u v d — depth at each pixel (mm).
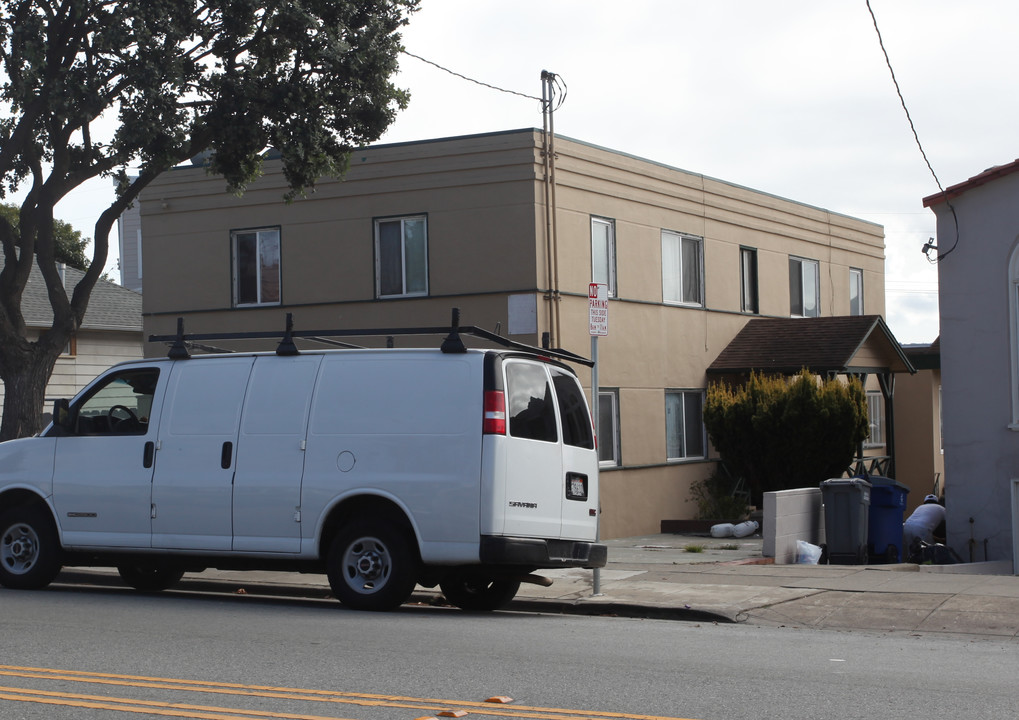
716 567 13719
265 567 10805
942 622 9906
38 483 11539
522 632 9156
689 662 7824
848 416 20141
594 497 11195
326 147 16172
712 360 23266
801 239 26531
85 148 15469
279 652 8023
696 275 23016
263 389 10797
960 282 15883
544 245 18750
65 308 15141
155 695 6695
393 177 19547
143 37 13930
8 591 11508
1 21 14516
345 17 15547
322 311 20094
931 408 26672
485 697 6676
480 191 18906
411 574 10070
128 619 9523
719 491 22547
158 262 21469
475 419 9961
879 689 6961
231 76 15086
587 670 7480
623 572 13195
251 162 16281
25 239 15023
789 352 22797
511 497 9977
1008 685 7133
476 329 10219
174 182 21312
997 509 15523
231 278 20875
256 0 14625
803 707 6461
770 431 20500
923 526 17344
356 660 7750
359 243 19812
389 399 10289
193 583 12812
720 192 23672
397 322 19484
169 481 10953
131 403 11375
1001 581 11977
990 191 15656
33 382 14906
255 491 10586
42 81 14352
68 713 6270
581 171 19719
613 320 20422
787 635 9328
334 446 10375
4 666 7492
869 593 11148
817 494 16484
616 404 20531
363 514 10352
